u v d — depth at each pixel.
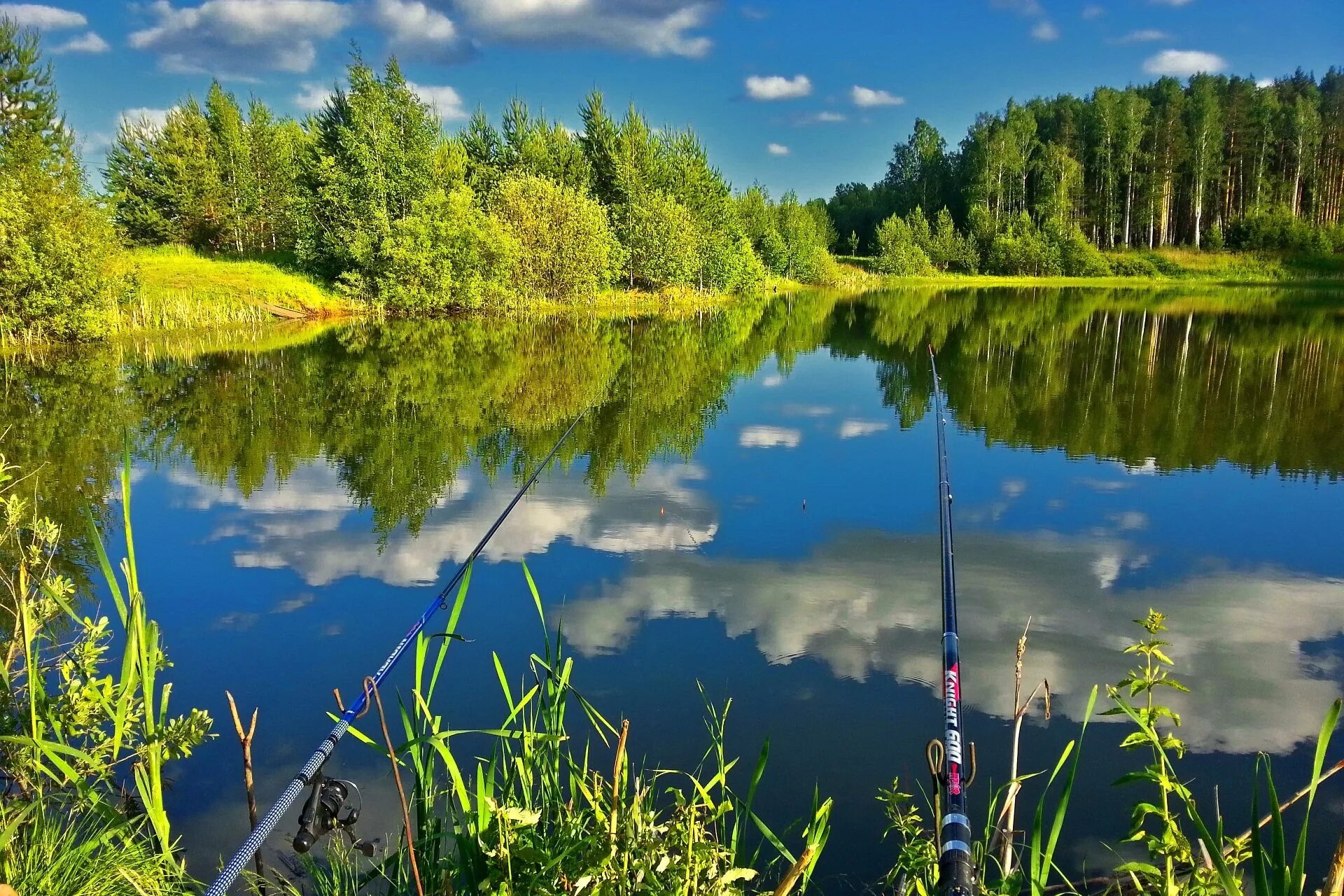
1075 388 13.34
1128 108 54.94
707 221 40.22
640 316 29.58
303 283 27.27
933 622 4.79
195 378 14.23
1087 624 4.79
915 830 2.39
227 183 34.78
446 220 27.06
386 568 5.64
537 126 37.09
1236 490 7.52
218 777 3.34
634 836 1.87
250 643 4.57
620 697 3.96
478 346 19.67
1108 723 3.75
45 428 10.11
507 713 3.83
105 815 2.19
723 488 7.64
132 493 7.45
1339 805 3.19
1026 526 6.54
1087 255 53.09
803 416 11.26
